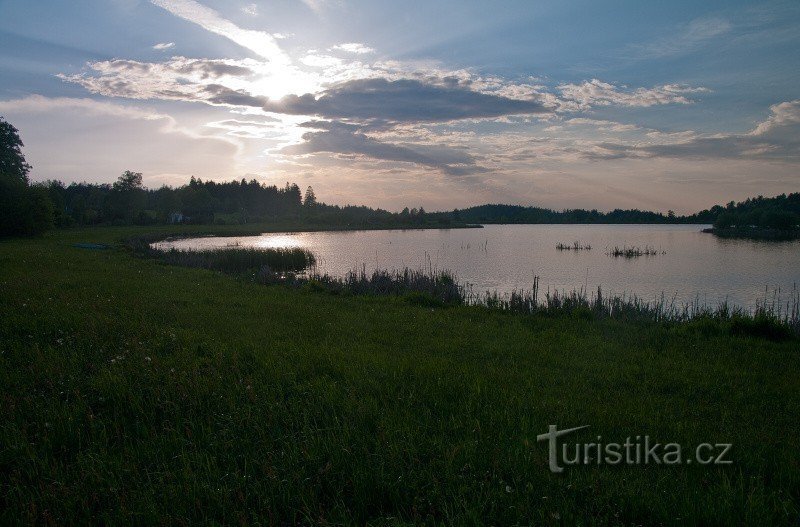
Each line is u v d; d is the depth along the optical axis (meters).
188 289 18.33
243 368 8.12
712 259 48.12
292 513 4.24
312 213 193.00
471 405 6.47
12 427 5.58
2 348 8.89
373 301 17.12
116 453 5.31
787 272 37.84
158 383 7.13
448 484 4.47
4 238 51.72
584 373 8.39
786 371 8.71
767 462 5.03
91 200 130.00
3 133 71.00
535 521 3.95
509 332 11.99
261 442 5.37
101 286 17.62
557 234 110.81
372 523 4.11
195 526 4.07
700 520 4.02
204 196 144.88
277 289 20.02
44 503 4.33
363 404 6.26
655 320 15.09
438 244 73.19
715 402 7.05
